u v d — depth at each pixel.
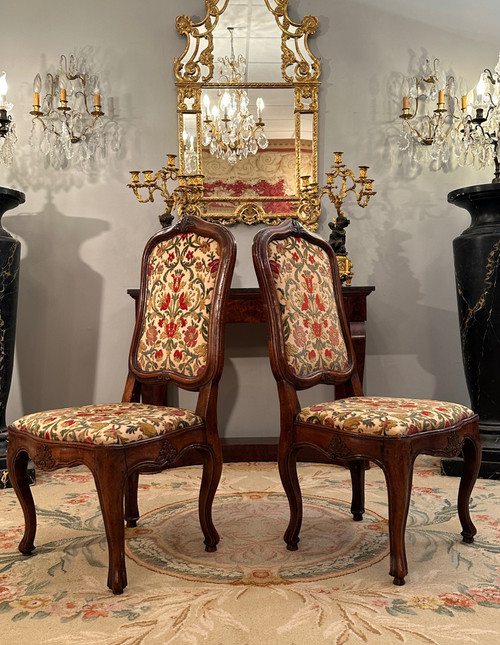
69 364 3.38
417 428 1.70
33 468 2.81
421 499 2.44
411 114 3.40
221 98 3.35
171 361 2.06
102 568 1.82
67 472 3.00
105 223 3.39
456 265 2.91
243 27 3.35
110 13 3.38
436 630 1.42
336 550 1.93
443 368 3.44
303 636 1.41
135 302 3.28
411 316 3.44
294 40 3.35
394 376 3.44
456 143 3.41
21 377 3.37
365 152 3.40
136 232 3.40
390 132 3.40
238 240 3.38
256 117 3.35
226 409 3.41
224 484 2.75
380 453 1.67
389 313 3.43
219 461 1.95
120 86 3.39
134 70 3.39
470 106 3.24
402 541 1.67
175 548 1.98
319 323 2.12
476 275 2.80
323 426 1.81
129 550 1.97
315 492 2.59
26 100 3.37
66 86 3.35
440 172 3.42
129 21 3.38
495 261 2.76
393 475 1.66
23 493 1.92
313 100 3.34
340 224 3.13
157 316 2.15
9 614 1.54
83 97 3.37
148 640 1.40
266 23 3.35
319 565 1.82
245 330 3.40
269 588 1.67
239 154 3.35
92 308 3.39
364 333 2.98
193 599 1.61
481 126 3.19
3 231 2.88
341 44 3.40
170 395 3.39
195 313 2.02
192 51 3.36
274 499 2.52
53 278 3.38
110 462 1.61
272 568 1.81
